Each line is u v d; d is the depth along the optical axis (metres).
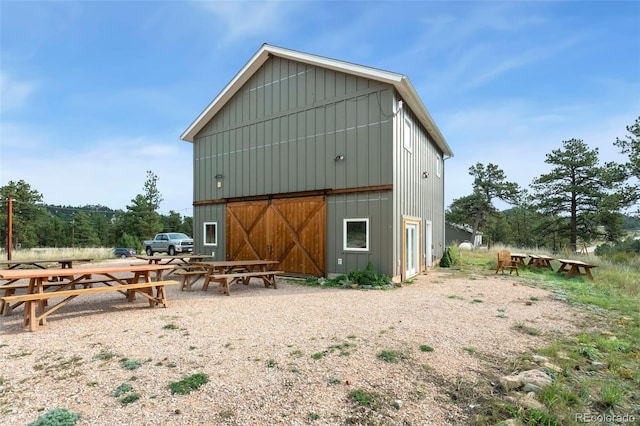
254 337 4.52
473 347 4.14
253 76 12.22
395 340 4.37
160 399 2.89
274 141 11.52
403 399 2.89
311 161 10.55
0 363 3.71
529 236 39.34
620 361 3.77
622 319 5.55
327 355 3.85
